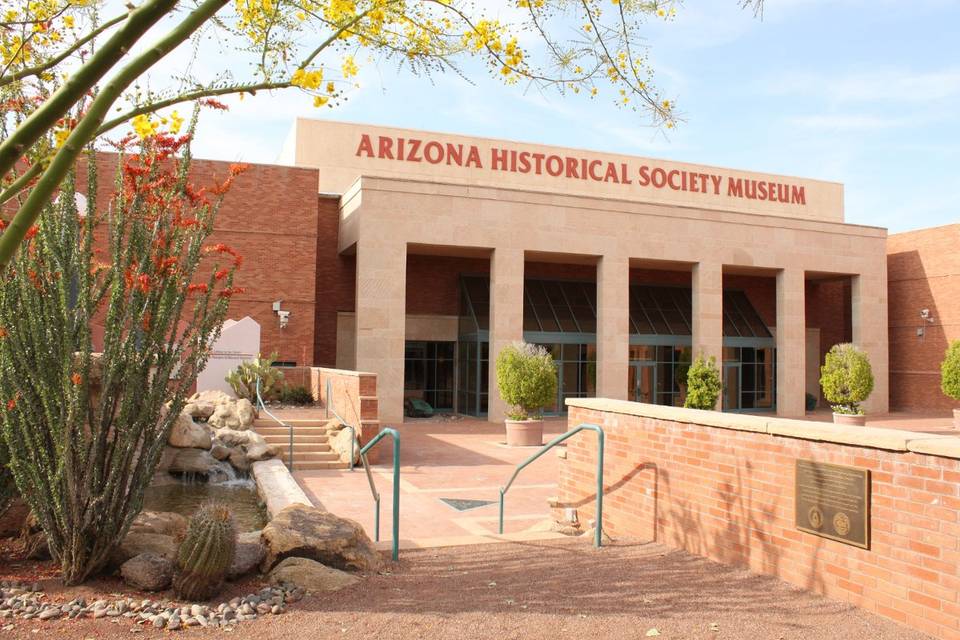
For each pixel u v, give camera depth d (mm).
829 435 5609
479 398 27375
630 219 28422
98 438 5898
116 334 5945
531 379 19188
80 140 3209
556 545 7516
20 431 5984
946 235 33312
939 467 4836
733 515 6578
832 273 32625
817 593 5695
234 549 5785
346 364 28547
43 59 5652
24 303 5738
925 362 34062
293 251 25469
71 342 5762
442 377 29828
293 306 25344
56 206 5945
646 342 30531
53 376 5809
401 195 25359
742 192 36344
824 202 38125
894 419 29688
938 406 33281
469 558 7000
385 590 5906
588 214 27797
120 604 5328
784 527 6047
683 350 31672
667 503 7402
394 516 6973
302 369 23328
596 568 6566
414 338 29156
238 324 22375
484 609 5395
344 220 27844
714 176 35812
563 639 4781
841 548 5535
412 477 14250
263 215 25250
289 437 16234
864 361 24281
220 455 14773
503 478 14219
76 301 6059
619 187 33906
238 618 5188
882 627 4961
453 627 5012
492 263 26688
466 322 28922
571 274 31812
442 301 29719
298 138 29781
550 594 5770
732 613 5270
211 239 24594
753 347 33000
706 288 29562
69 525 5789
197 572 5508
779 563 6082
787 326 30953
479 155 31766
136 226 6039
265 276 25156
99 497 5809
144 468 6102
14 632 4797
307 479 13867
